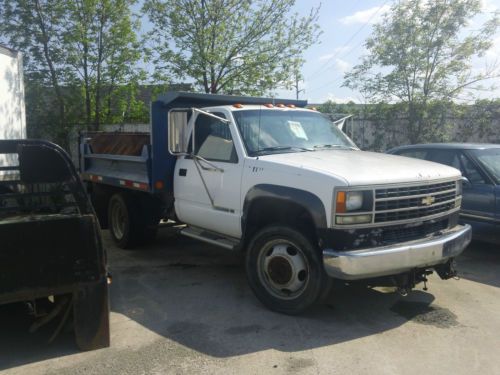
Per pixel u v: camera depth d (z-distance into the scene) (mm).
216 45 15242
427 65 14352
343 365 3748
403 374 3617
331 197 4180
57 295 4086
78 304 3934
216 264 6598
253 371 3658
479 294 5363
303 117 5996
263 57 15594
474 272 6176
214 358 3865
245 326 4484
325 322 4574
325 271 4402
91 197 8227
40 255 3727
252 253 4934
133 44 16281
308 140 5645
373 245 4293
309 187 4359
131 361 3818
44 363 3787
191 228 6141
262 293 4887
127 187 6879
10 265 3625
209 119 5723
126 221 7156
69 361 3820
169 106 6246
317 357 3877
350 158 5008
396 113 15062
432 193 4711
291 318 4664
